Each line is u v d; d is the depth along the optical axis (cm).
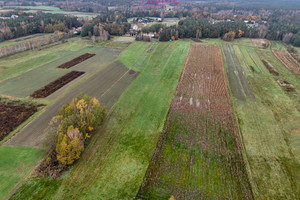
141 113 4512
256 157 3416
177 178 3023
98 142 3647
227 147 3619
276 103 4956
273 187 2916
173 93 5356
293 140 3788
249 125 4181
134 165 3228
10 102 4753
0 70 6412
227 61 7688
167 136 3859
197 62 7506
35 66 6888
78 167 3156
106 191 2817
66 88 5494
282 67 7206
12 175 2989
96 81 5934
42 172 3041
